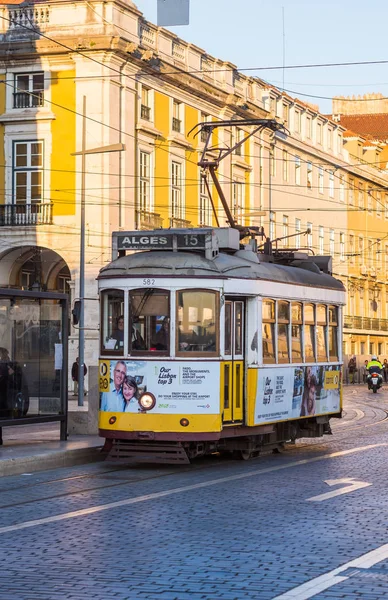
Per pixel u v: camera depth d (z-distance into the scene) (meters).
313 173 78.44
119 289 19.38
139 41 51.78
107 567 10.18
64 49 49.53
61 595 9.01
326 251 80.94
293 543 11.48
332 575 9.82
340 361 25.45
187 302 19.08
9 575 9.82
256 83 66.00
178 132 56.28
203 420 18.80
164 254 19.47
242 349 19.98
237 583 9.50
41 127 50.62
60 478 17.73
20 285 53.38
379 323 92.69
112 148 40.66
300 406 22.44
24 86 51.03
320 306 23.95
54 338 22.12
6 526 12.61
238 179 63.69
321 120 80.81
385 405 44.94
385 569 10.12
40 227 50.44
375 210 93.94
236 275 19.48
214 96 59.59
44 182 50.62
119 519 13.16
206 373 18.88
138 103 51.94
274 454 22.23
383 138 108.06
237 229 22.67
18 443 21.73
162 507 14.23
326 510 13.92
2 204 50.94
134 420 18.95
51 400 22.14
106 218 49.41
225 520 13.09
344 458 21.14
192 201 57.97
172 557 10.69
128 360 19.12
